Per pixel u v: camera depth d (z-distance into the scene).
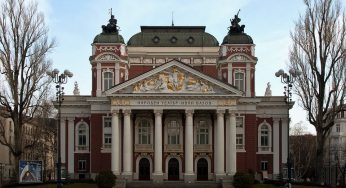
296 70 73.88
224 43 102.75
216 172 93.69
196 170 97.69
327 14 80.75
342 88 80.06
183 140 97.81
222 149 93.19
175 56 108.12
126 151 93.38
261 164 101.56
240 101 99.31
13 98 81.38
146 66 107.88
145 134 98.75
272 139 101.94
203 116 98.81
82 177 100.75
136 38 109.44
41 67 83.38
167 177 97.00
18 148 82.12
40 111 106.31
